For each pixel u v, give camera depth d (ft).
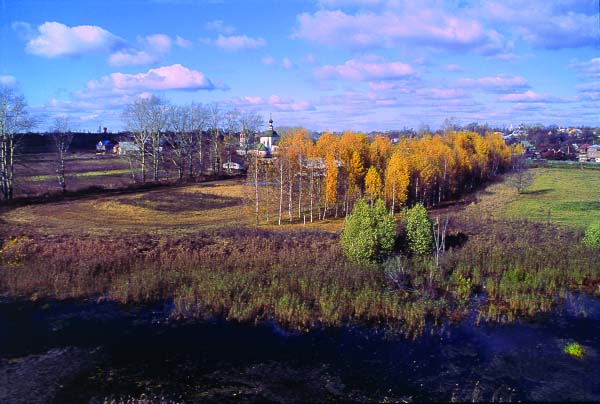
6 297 93.20
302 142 185.57
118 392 59.98
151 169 275.80
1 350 71.72
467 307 88.74
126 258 109.40
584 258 111.34
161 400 57.98
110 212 166.81
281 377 64.03
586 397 58.80
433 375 64.59
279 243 121.90
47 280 98.89
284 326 80.89
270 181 172.24
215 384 62.18
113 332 78.43
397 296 89.56
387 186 172.86
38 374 64.49
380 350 72.18
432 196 208.23
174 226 146.82
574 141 611.06
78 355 70.33
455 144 265.54
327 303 86.38
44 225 141.08
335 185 161.99
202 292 93.04
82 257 109.60
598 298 94.48
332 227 148.25
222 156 316.40
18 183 213.05
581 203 190.70
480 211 173.37
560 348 72.79
